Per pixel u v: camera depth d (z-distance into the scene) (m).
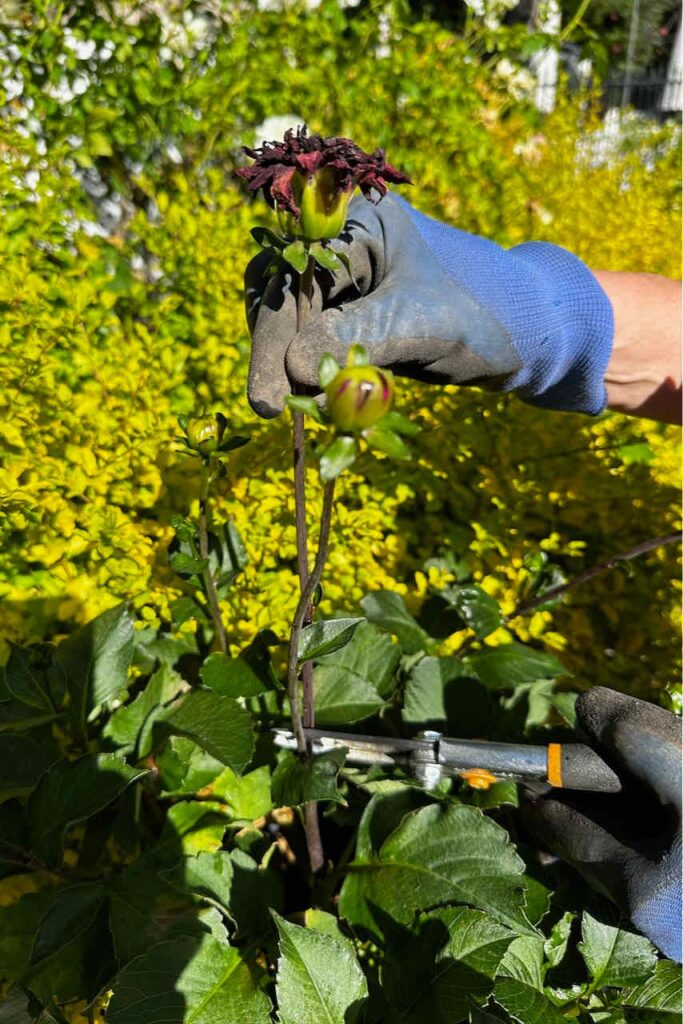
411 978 0.25
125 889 0.29
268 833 0.34
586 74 1.06
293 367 0.24
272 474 0.42
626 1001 0.28
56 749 0.31
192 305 0.53
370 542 0.42
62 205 0.54
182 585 0.38
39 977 0.27
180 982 0.25
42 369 0.41
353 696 0.33
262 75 0.64
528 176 0.80
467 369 0.29
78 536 0.37
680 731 0.26
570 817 0.28
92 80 0.59
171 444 0.41
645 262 0.82
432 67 0.71
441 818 0.28
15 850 0.30
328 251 0.21
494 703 0.37
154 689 0.33
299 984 0.24
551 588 0.42
